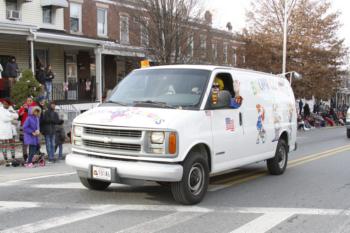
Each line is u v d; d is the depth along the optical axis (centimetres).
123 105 724
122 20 2367
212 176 984
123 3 2223
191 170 678
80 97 2456
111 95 777
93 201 713
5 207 675
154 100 723
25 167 1120
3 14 2127
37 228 569
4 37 1980
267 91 956
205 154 720
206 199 745
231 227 590
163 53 2056
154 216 632
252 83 891
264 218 637
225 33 2812
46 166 1139
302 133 2470
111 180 654
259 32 2980
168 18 2039
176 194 674
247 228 588
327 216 655
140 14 2091
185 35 2088
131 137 647
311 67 2798
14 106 1680
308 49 2820
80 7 2533
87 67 2534
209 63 2258
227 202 729
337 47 2936
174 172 636
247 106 848
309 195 795
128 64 2655
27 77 1716
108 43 2250
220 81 793
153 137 637
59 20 2409
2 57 2064
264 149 919
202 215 644
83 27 2552
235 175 998
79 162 687
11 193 774
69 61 2420
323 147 1652
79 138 702
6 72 1891
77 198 733
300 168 1116
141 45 2156
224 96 741
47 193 771
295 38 2836
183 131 652
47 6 2353
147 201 715
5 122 1162
